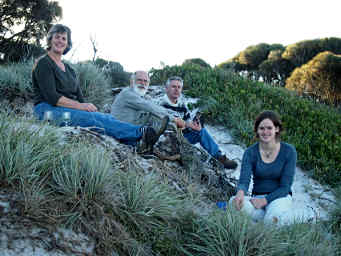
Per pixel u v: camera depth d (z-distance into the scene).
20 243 1.86
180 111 5.01
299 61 22.89
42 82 3.73
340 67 14.89
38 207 2.12
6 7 12.50
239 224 2.54
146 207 2.58
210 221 2.63
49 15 13.14
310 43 23.30
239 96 7.42
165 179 3.20
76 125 3.74
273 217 3.04
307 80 14.98
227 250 2.46
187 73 8.47
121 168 3.10
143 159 3.60
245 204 3.17
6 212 1.99
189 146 4.51
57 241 1.98
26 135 2.57
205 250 2.44
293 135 6.28
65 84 3.99
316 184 5.02
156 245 2.41
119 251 2.22
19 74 5.76
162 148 4.31
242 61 27.31
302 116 7.07
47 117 3.46
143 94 4.45
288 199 3.26
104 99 6.68
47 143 2.66
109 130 3.77
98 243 2.15
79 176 2.50
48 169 2.48
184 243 2.57
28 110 5.09
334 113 8.01
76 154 2.62
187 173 4.00
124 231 2.33
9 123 2.62
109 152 2.98
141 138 3.76
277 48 26.80
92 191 2.43
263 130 3.40
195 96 7.30
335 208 4.20
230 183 4.30
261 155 3.50
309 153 5.57
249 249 2.43
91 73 6.62
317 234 2.94
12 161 2.28
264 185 3.47
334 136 6.34
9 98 5.28
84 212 2.29
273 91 8.23
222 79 8.46
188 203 2.96
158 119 4.18
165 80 8.28
